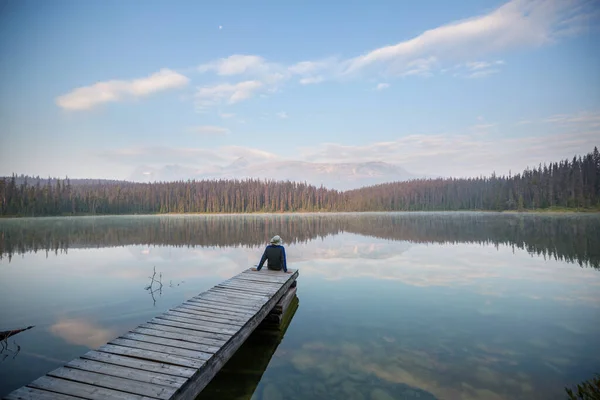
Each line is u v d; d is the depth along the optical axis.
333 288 13.99
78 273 17.77
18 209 103.94
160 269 18.70
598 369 6.73
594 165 108.12
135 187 162.75
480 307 11.20
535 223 56.06
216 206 155.38
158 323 7.29
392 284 14.62
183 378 4.89
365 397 5.73
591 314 10.36
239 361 7.37
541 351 7.67
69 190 124.69
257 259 22.03
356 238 35.50
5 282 15.74
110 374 4.96
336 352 7.77
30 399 4.28
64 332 9.14
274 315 9.73
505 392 5.90
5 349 7.99
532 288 13.77
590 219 65.38
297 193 182.12
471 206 154.00
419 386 6.15
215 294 9.73
